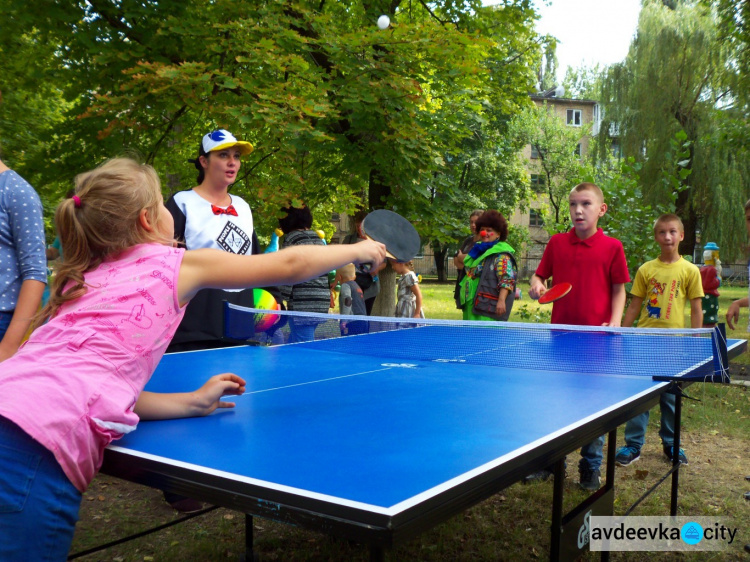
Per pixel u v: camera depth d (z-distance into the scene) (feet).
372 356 10.40
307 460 4.56
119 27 20.83
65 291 5.05
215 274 5.23
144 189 5.30
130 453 4.73
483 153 90.53
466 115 26.48
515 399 6.86
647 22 70.79
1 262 8.11
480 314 17.26
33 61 22.47
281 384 7.82
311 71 21.74
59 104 30.68
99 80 20.75
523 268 129.08
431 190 27.55
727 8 51.65
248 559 9.48
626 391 7.35
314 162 25.59
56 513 4.28
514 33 31.73
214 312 11.42
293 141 20.48
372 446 4.94
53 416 4.28
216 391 6.12
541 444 5.01
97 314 4.84
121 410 4.63
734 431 16.70
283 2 20.94
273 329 12.53
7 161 23.90
